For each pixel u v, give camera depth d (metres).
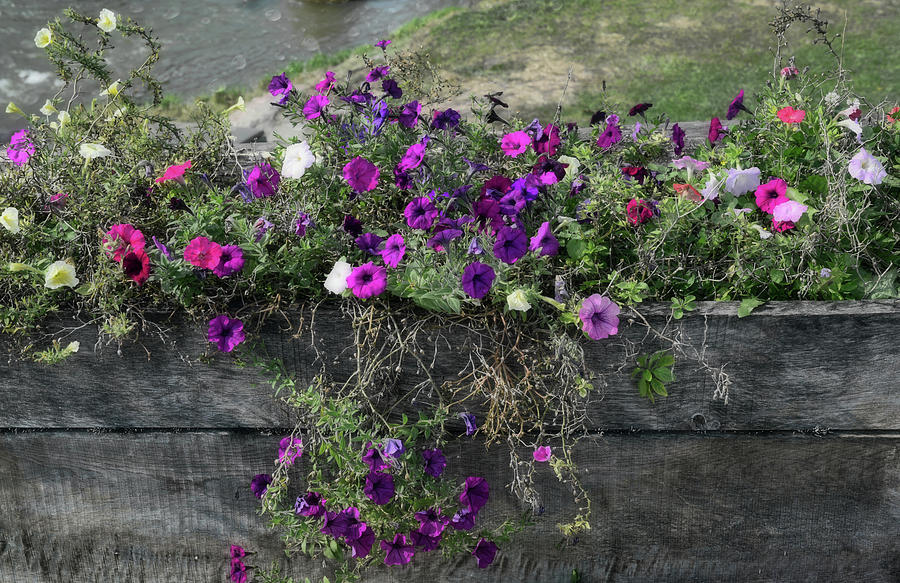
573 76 5.30
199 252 2.11
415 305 2.17
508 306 2.08
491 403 2.19
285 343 2.19
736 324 2.14
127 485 2.33
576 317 2.11
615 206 2.24
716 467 2.27
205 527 2.36
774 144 2.39
